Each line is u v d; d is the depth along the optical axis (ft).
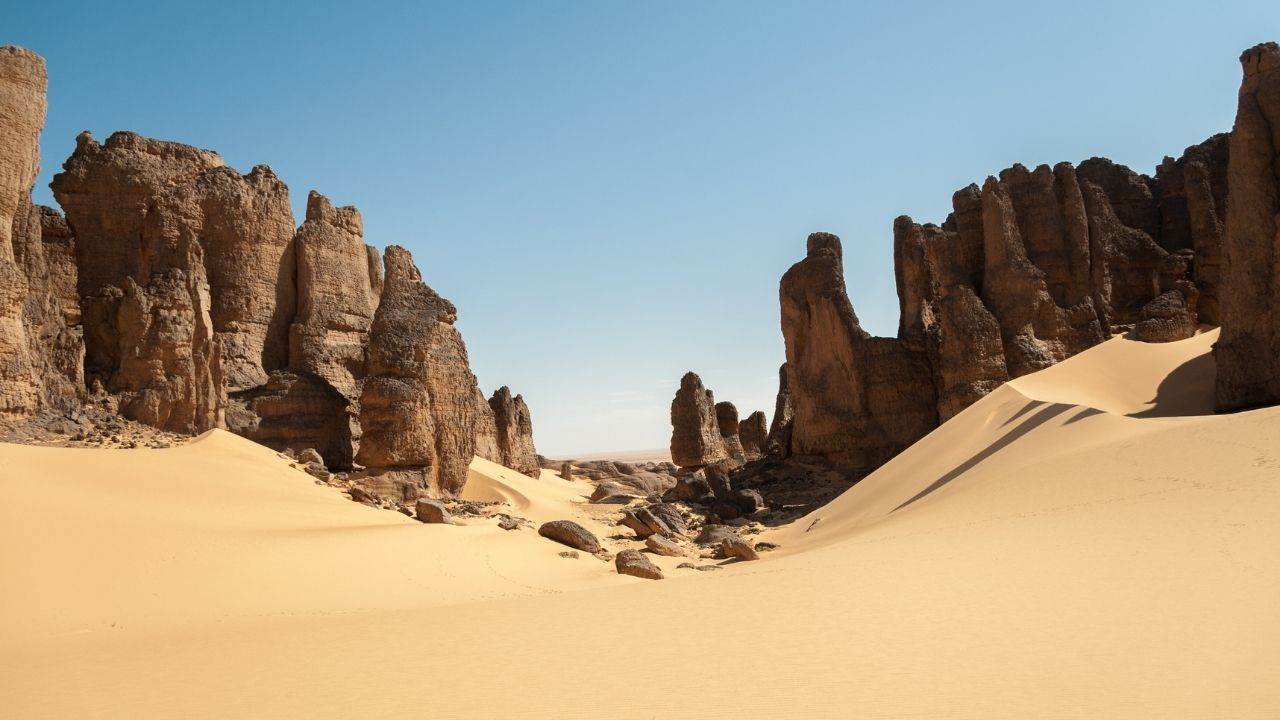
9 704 35.17
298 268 164.66
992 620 40.65
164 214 147.13
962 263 157.38
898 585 51.13
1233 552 46.96
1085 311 153.48
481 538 93.71
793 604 48.96
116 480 89.35
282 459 121.80
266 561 72.38
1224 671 30.58
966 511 79.56
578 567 88.12
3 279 115.44
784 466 175.63
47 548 66.28
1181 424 82.48
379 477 128.16
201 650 44.68
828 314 170.50
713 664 37.01
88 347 138.41
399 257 144.97
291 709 33.17
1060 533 60.13
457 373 147.23
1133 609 39.58
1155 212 172.14
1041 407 108.68
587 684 34.96
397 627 49.08
